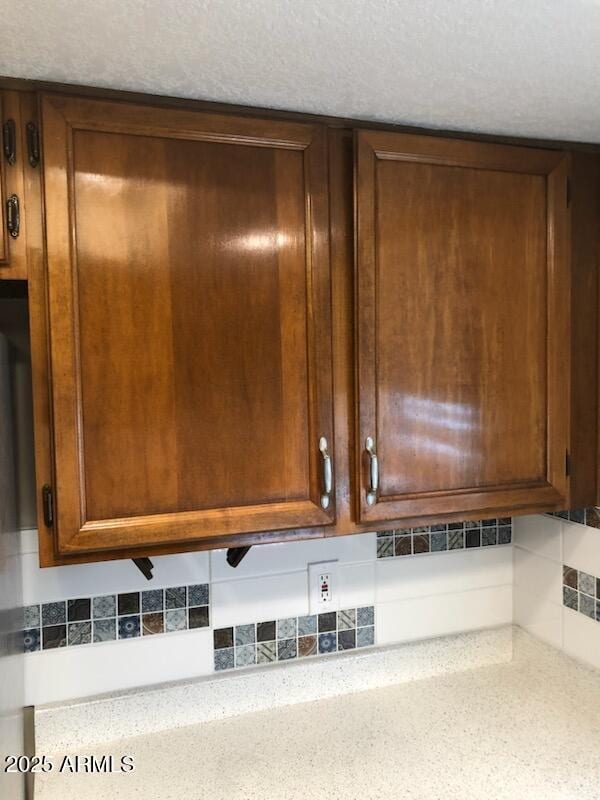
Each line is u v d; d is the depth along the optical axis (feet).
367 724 4.02
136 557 3.03
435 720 4.04
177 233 3.00
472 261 3.51
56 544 2.86
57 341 2.82
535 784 3.36
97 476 2.91
